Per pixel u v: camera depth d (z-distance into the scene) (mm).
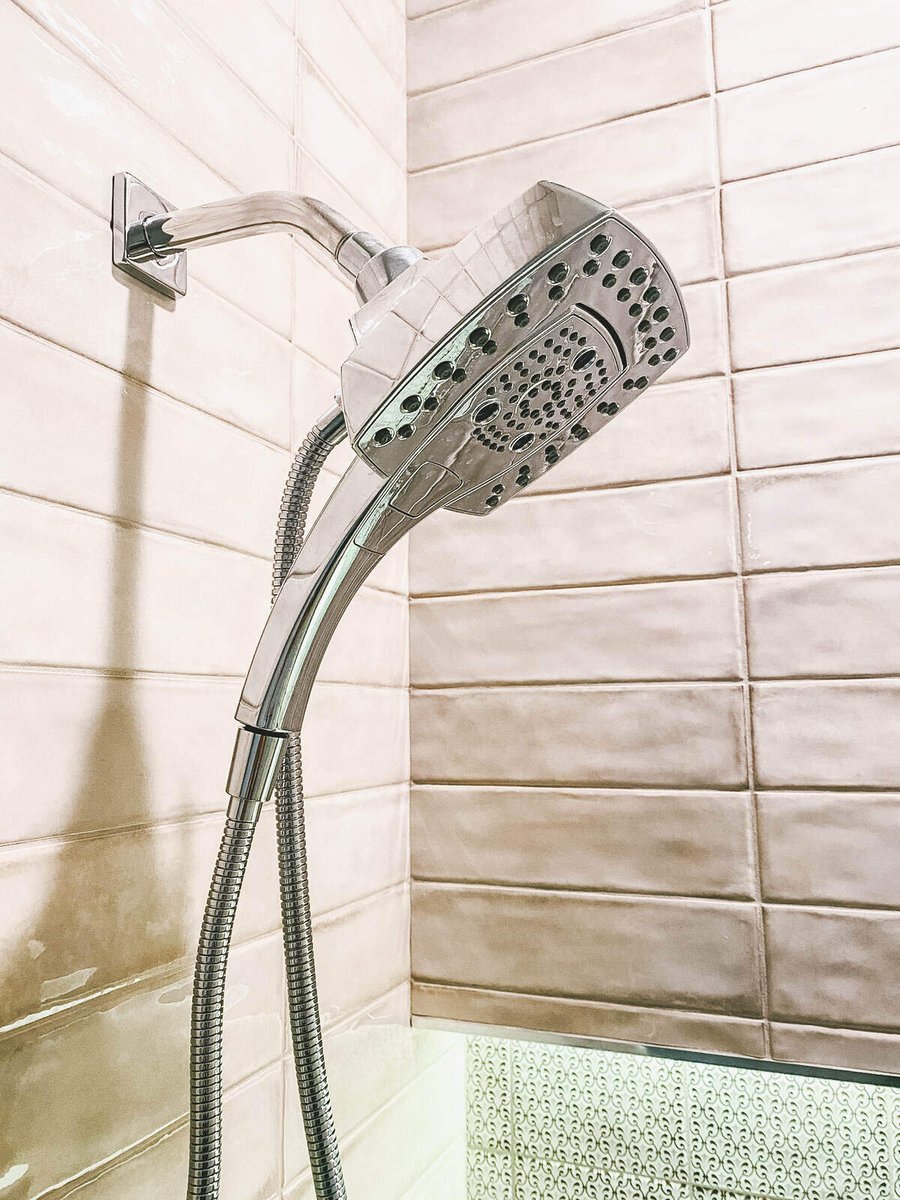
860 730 742
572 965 804
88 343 502
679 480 818
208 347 603
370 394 356
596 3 900
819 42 812
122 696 513
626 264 352
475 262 335
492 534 880
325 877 724
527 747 841
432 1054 881
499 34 936
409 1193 814
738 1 843
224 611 604
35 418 465
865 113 791
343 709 770
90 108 513
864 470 762
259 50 690
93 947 482
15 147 461
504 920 831
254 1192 604
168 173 576
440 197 939
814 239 795
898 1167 767
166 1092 526
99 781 493
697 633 798
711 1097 831
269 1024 632
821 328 786
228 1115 583
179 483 568
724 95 840
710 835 774
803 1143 797
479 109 935
